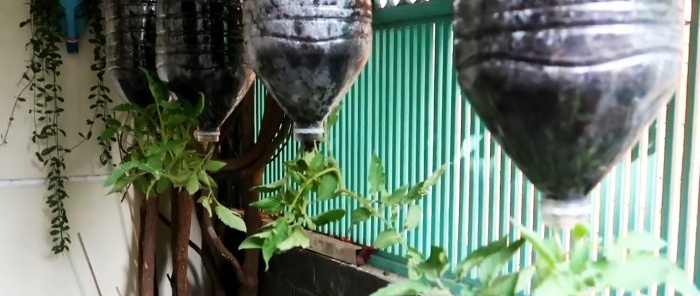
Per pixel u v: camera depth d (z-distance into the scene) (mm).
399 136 921
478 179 805
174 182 798
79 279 1236
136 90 846
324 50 551
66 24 1168
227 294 1274
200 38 703
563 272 441
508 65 382
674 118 604
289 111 600
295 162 693
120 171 758
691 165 592
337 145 1041
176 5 700
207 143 873
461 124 820
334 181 682
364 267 982
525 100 383
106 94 1213
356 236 1025
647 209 631
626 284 432
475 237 813
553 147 394
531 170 417
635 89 373
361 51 583
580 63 365
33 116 1173
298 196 679
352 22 565
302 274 1114
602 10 362
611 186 667
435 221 877
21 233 1184
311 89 572
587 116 376
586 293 486
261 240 675
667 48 381
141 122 874
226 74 716
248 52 585
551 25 367
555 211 418
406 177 916
